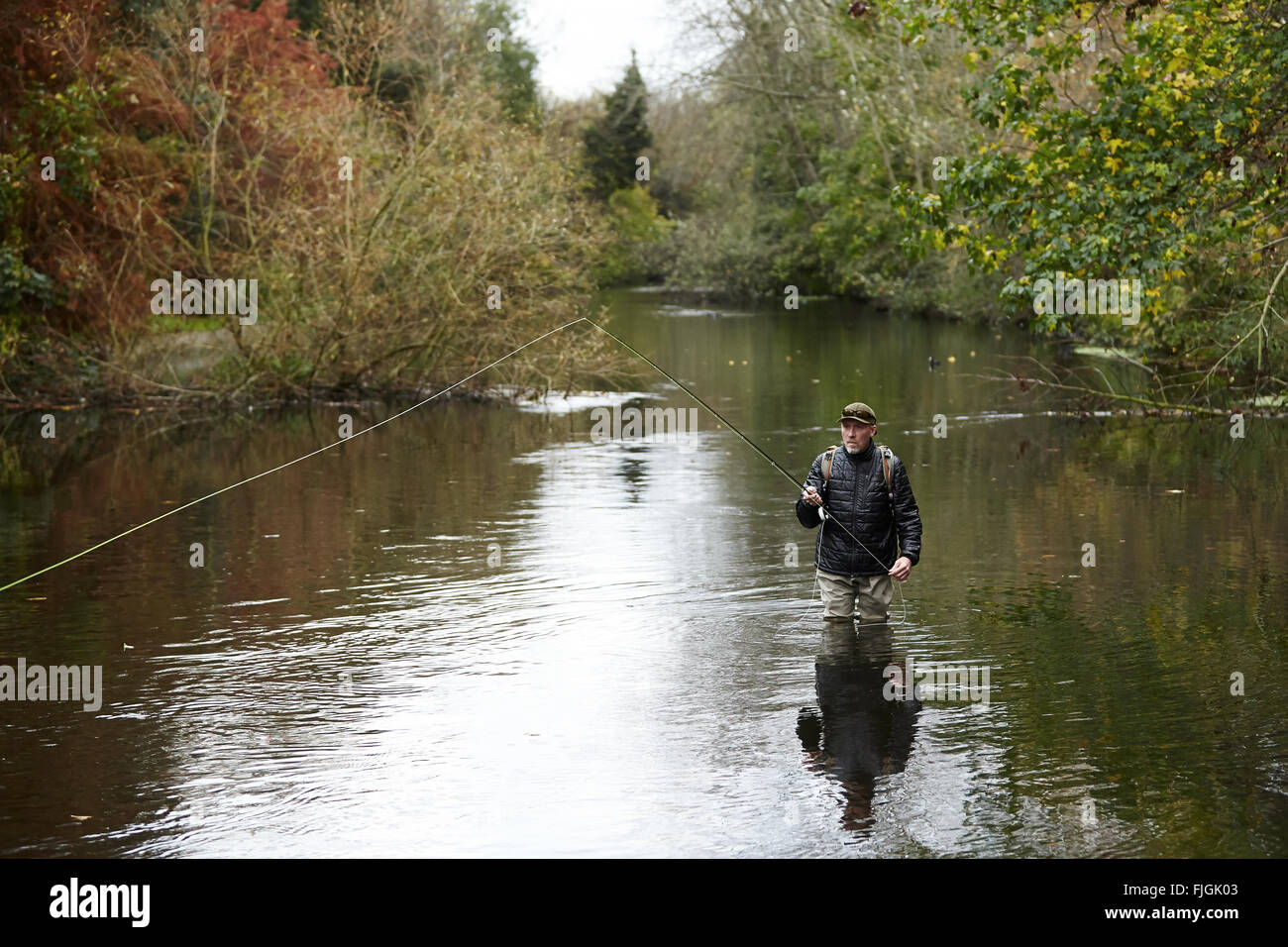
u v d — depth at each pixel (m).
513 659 6.73
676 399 19.33
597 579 8.40
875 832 4.63
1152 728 5.58
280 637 7.14
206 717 5.86
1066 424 16.05
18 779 5.16
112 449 14.83
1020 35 13.38
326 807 4.90
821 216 45.53
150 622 7.43
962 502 10.90
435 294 18.86
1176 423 15.89
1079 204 13.13
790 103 42.84
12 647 6.95
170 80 20.45
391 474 12.82
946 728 5.63
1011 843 4.54
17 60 18.59
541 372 19.39
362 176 18.64
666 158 57.16
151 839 4.66
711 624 7.35
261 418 17.66
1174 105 13.02
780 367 23.70
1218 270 17.44
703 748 5.44
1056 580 8.20
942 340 29.14
